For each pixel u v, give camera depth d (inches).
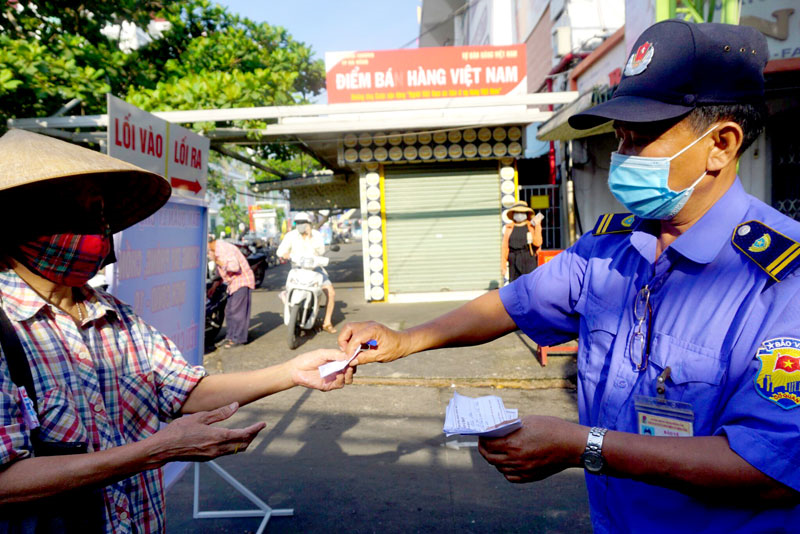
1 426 42.8
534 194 401.7
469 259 388.2
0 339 47.1
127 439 58.5
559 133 310.8
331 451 154.1
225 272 266.5
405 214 385.4
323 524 117.6
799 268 42.1
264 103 337.1
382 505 124.9
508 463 46.1
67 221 51.8
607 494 52.3
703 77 45.6
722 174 48.6
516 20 571.8
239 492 132.0
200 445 49.5
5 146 51.8
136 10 303.6
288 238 272.4
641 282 52.0
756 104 46.8
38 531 47.9
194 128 291.9
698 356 45.5
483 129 370.0
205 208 114.2
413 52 346.0
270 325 325.4
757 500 40.4
